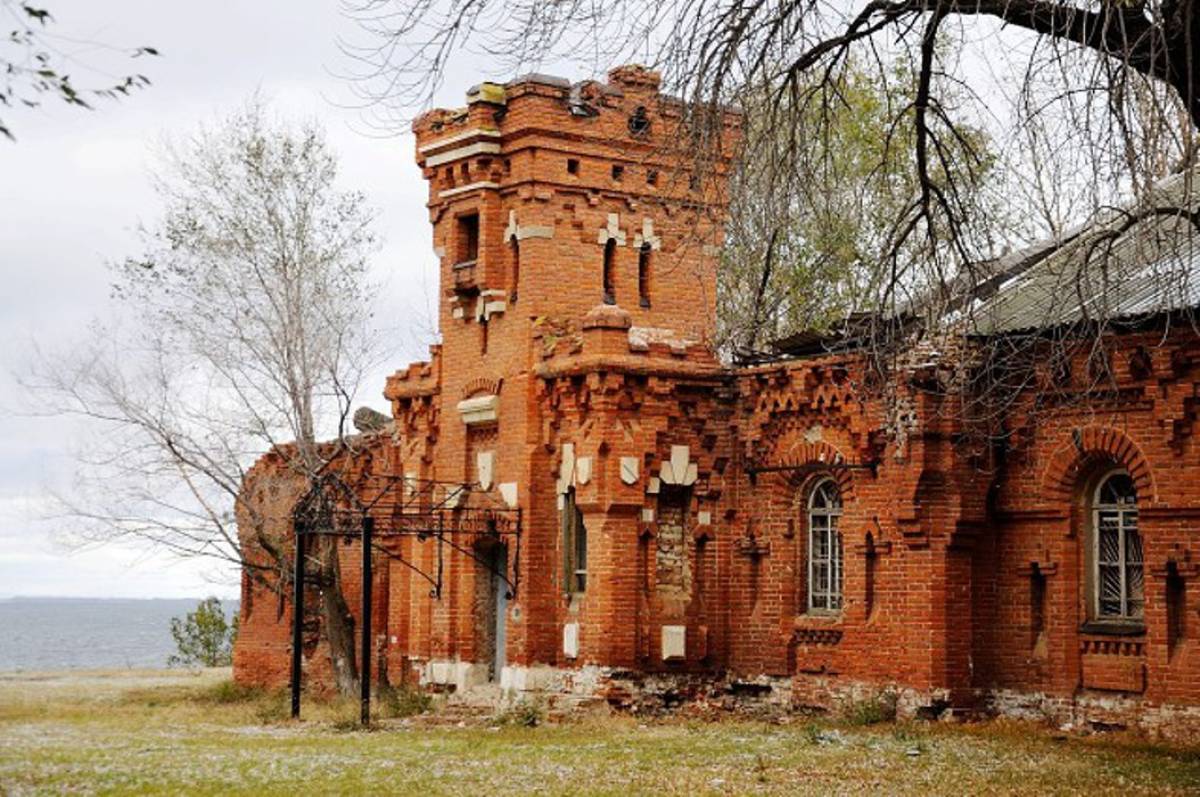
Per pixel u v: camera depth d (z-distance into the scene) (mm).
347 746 29344
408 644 41531
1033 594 31266
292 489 45375
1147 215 20766
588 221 38094
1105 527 30516
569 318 37688
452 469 39531
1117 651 29750
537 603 36844
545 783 23734
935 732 30156
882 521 32688
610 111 38344
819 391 34094
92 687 49406
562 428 36875
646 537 35969
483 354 38781
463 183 38969
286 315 43594
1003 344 29375
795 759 26594
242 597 48469
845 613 33688
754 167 23297
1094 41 20484
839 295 37250
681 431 36406
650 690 35656
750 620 36094
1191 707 28047
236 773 24719
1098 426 29750
